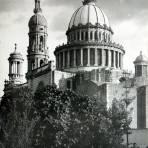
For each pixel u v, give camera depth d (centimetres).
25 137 7294
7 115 7888
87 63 14700
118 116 8644
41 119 7856
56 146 7381
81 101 8500
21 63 16838
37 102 8269
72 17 16000
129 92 11669
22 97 8175
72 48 14950
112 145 8125
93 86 12356
